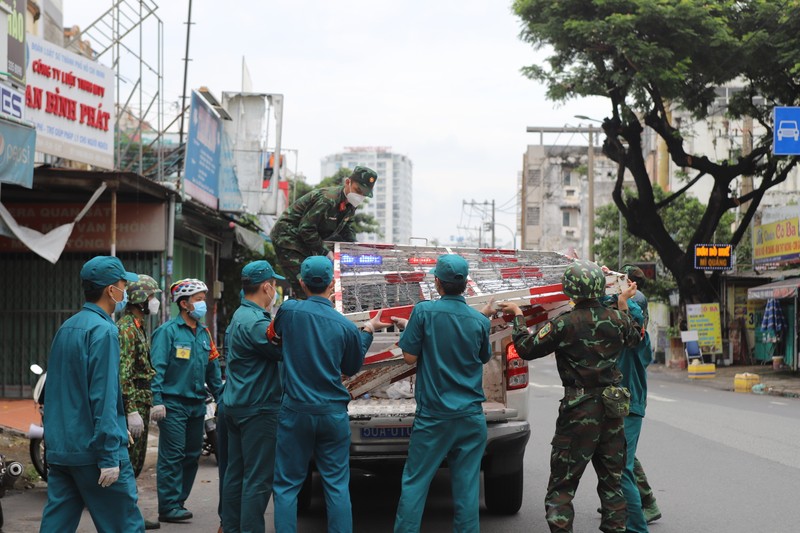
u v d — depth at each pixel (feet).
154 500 27.96
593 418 18.75
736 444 36.91
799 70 81.92
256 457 20.35
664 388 72.90
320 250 26.35
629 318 19.60
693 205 122.52
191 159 53.16
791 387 70.03
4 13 34.68
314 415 18.48
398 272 23.29
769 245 94.22
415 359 19.19
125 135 68.23
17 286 50.08
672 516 23.95
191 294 25.17
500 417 22.57
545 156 257.34
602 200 208.44
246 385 20.34
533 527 23.22
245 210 67.31
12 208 49.37
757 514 24.06
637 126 93.40
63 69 44.98
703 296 97.30
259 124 71.20
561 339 18.94
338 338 18.75
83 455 15.84
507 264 25.73
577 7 86.17
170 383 24.88
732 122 152.05
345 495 18.58
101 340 15.93
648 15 81.76
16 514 25.00
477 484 18.95
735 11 86.99
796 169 133.39
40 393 28.45
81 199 49.24
